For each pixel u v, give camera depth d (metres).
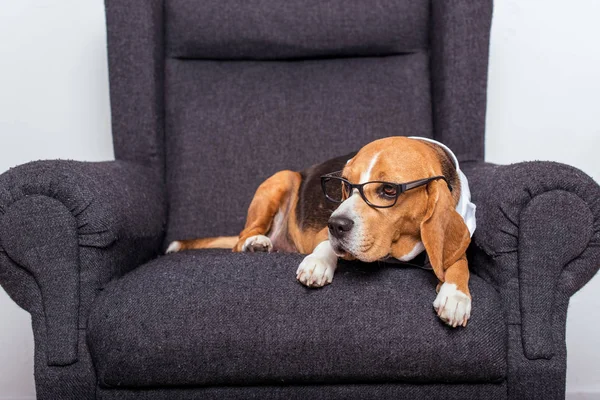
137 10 3.11
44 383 2.18
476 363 2.02
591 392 3.45
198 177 3.15
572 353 3.47
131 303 2.11
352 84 3.22
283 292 2.09
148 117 3.11
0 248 2.22
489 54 3.29
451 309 1.99
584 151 3.52
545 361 2.11
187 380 2.07
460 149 3.03
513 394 2.12
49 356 2.17
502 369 2.05
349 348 2.03
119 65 3.11
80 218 2.24
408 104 3.18
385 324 2.03
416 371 2.04
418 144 2.24
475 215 2.33
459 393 2.09
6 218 2.20
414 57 3.26
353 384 2.10
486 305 2.10
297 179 2.97
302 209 2.81
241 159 3.16
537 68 3.53
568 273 2.17
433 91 3.22
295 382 2.10
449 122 3.05
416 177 2.11
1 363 3.45
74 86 3.58
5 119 3.53
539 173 2.15
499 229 2.17
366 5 3.22
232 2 3.24
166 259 2.42
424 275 2.19
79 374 2.18
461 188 2.33
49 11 3.55
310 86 3.23
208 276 2.16
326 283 2.11
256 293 2.09
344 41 3.22
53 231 2.20
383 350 2.03
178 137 3.20
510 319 2.15
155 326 2.06
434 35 3.20
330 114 3.18
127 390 2.13
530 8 3.51
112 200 2.37
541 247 2.12
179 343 2.05
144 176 2.96
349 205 2.07
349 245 2.04
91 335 2.13
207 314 2.07
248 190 3.14
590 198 2.13
